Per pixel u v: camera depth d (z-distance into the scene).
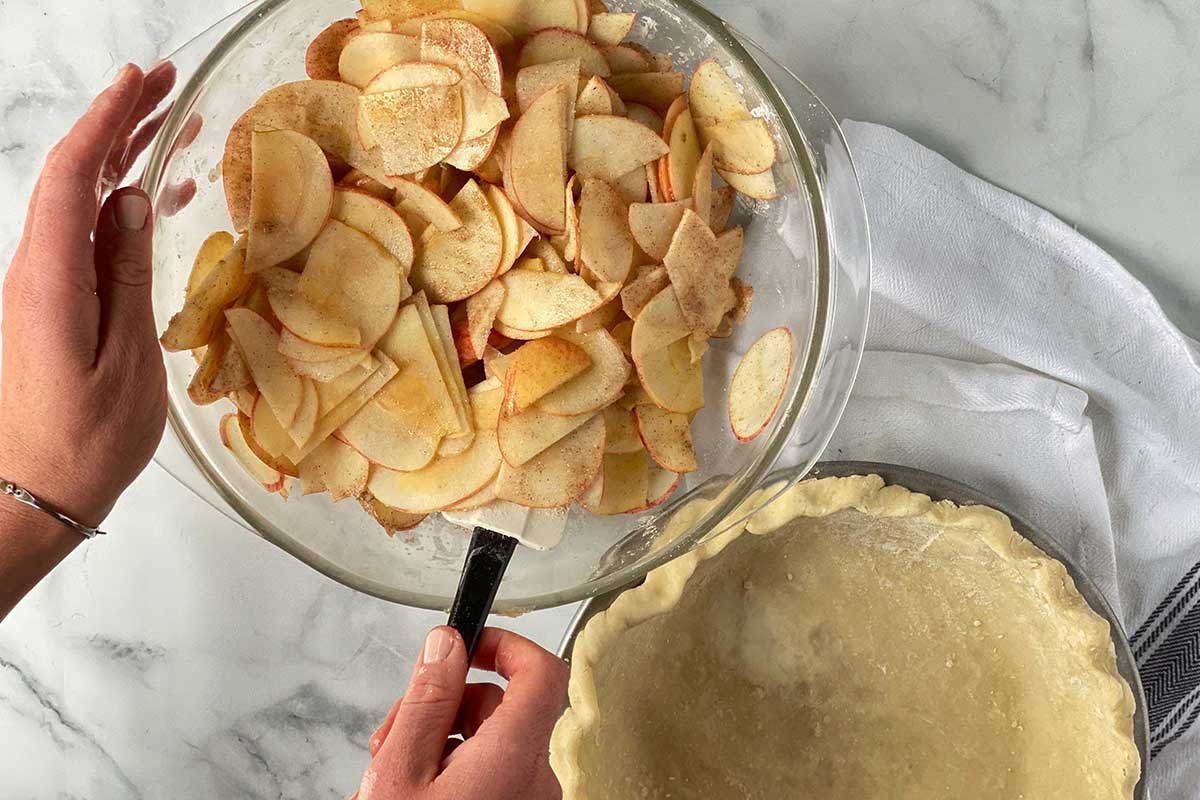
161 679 0.69
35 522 0.59
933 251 0.66
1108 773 0.62
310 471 0.58
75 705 0.70
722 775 0.66
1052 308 0.67
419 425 0.56
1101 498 0.66
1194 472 0.67
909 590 0.65
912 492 0.61
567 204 0.56
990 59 0.67
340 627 0.69
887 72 0.67
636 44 0.60
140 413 0.57
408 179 0.56
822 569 0.65
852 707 0.67
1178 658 0.68
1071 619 0.61
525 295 0.56
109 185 0.61
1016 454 0.67
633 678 0.63
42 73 0.68
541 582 0.60
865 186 0.66
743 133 0.57
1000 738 0.66
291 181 0.56
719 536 0.60
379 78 0.56
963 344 0.68
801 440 0.59
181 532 0.69
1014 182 0.68
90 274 0.54
